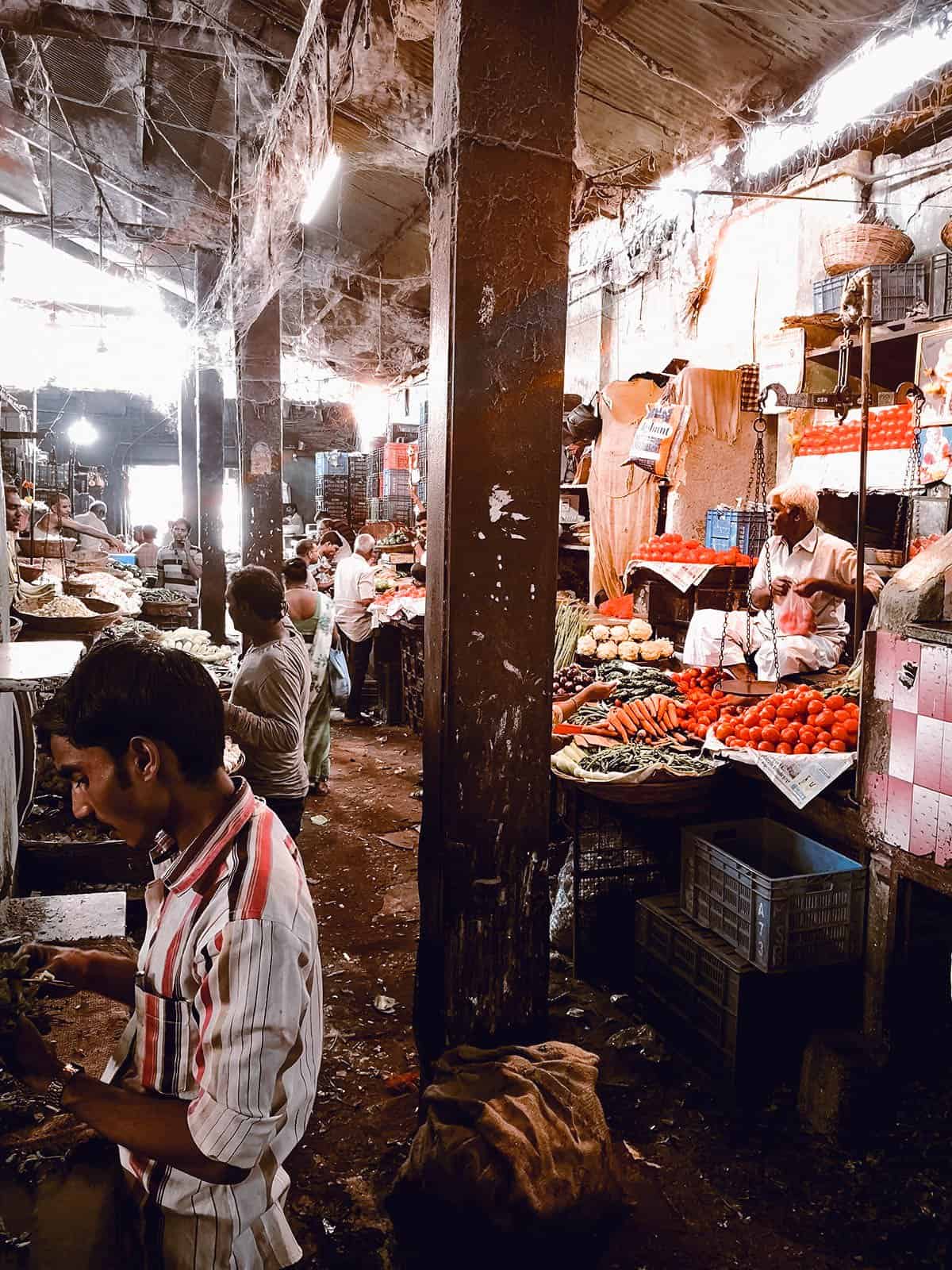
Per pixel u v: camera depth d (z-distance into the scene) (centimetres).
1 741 351
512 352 264
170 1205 137
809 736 369
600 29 652
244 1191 135
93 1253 149
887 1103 312
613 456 782
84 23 646
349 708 973
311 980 135
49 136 952
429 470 283
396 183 1085
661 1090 335
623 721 449
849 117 614
